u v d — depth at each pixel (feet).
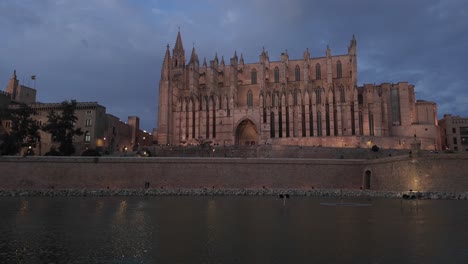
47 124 315.17
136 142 437.99
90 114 354.54
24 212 141.49
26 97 418.31
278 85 415.85
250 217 127.75
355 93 366.43
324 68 410.52
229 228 105.81
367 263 68.59
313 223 113.80
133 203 177.06
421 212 137.90
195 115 406.00
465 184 195.93
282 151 302.86
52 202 182.09
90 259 72.64
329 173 248.11
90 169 245.04
